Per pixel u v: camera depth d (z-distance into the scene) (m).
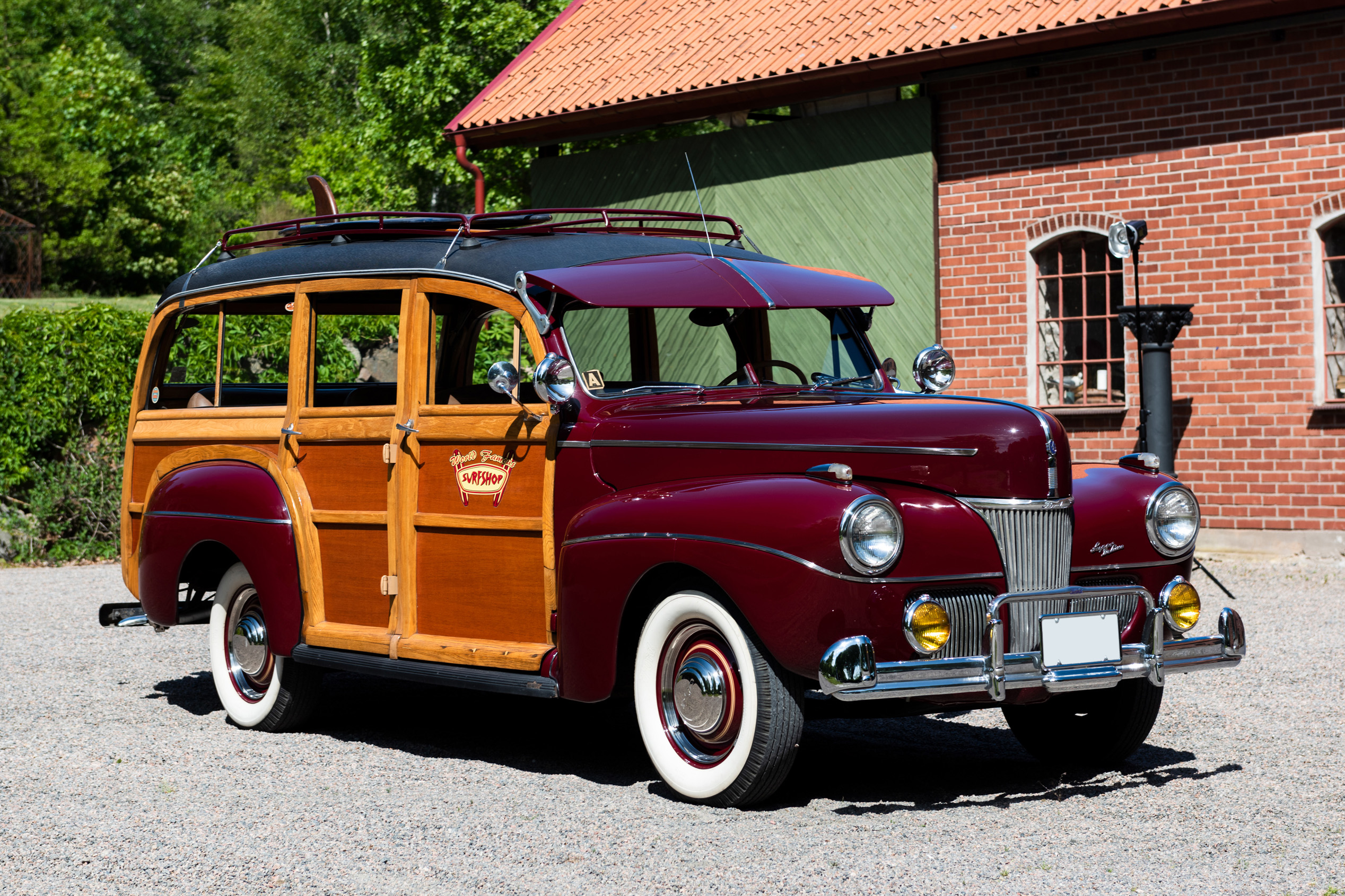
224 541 6.38
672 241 6.06
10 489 13.91
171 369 7.43
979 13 12.69
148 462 7.15
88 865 4.26
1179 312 10.81
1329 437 11.27
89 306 13.91
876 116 13.56
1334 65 11.12
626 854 4.27
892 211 13.52
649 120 14.70
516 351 5.54
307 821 4.72
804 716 5.20
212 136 55.25
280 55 50.72
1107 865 4.13
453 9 24.52
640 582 4.94
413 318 5.87
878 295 6.00
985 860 4.17
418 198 32.59
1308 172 11.28
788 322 5.93
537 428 5.34
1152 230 12.09
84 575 12.55
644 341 5.57
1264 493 11.61
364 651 5.88
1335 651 7.90
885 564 4.45
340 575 6.09
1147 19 11.35
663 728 4.95
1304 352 11.38
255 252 7.03
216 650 6.58
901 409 4.89
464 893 3.94
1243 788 5.10
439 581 5.71
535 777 5.37
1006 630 4.71
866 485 4.74
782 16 14.52
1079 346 12.66
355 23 50.19
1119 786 5.18
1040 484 4.79
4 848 4.45
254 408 6.60
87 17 54.41
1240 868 4.09
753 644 4.64
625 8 16.66
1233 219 11.67
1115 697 5.34
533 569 5.36
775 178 14.34
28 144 36.88
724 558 4.59
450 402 5.94
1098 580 5.02
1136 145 12.12
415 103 25.14
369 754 5.84
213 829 4.63
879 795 5.04
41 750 5.91
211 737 6.21
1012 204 12.85
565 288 5.30
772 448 4.83
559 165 16.14
